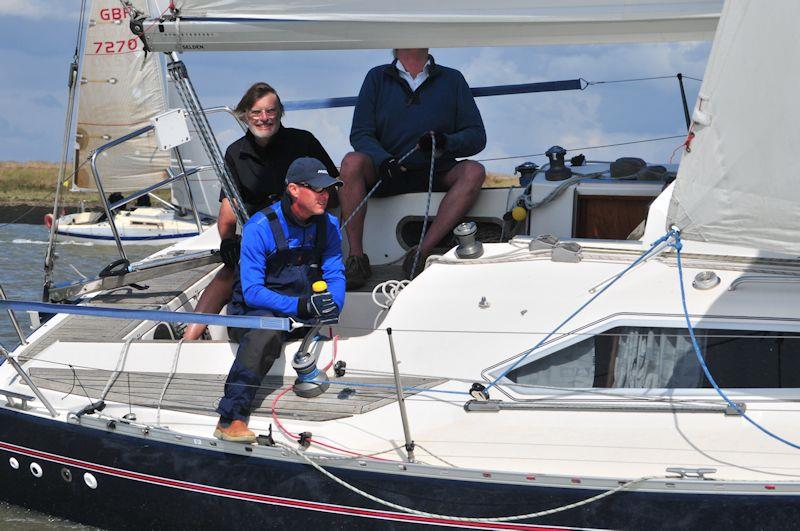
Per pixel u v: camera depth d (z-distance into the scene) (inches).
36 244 1871.3
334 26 625.0
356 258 803.4
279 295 641.6
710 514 537.3
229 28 629.0
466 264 691.4
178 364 699.4
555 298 642.8
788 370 591.5
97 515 671.1
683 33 619.2
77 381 699.4
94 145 2709.2
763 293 615.2
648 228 669.9
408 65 844.0
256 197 780.6
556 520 558.6
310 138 792.3
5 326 1212.5
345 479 589.0
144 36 642.2
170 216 2714.1
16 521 687.7
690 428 579.2
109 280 791.1
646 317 613.3
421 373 637.9
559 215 797.2
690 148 540.4
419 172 848.9
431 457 583.2
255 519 617.3
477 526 569.6
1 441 693.3
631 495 544.4
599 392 604.4
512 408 605.0
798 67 495.2
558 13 608.4
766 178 515.8
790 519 531.5
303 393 642.2
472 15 613.9
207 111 813.2
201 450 621.0
